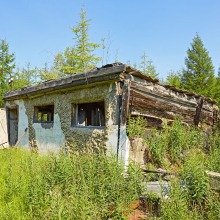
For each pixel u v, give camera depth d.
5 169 5.61
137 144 5.54
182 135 6.63
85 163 4.36
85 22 19.91
